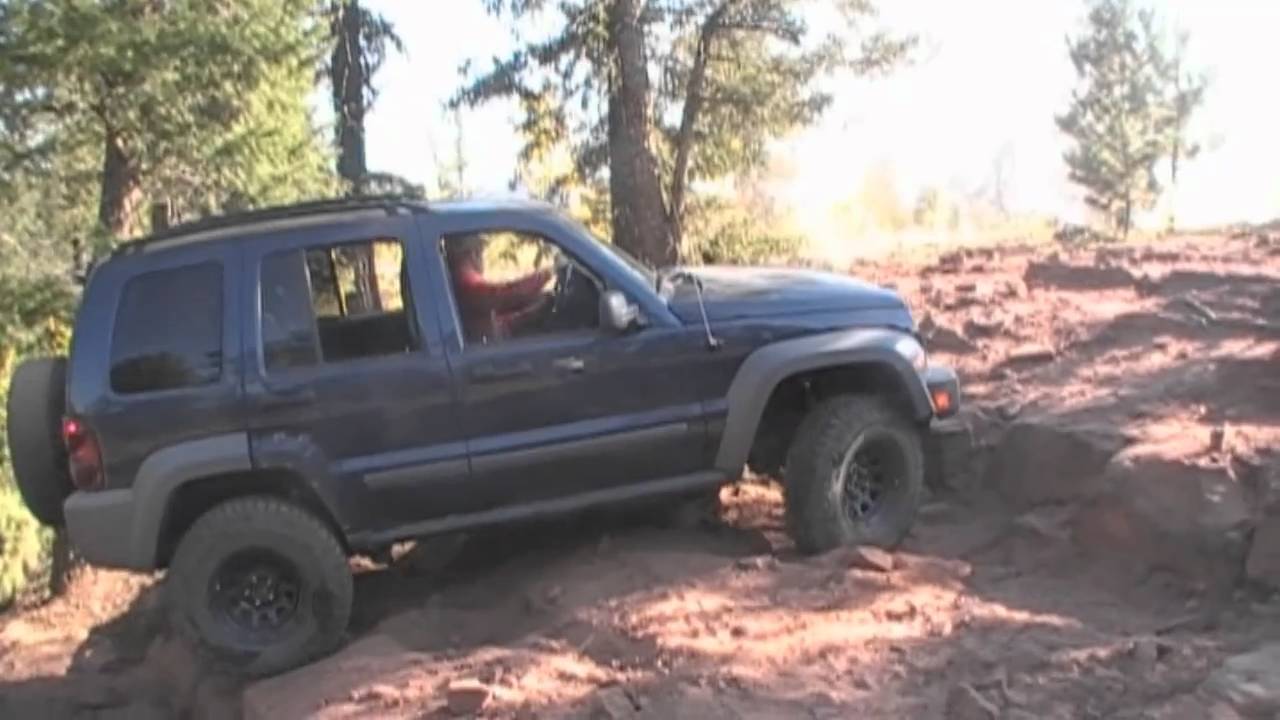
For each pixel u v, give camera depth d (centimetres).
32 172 1279
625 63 1778
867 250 2236
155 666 835
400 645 677
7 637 1125
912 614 622
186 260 675
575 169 1988
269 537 664
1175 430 731
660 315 702
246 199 1389
